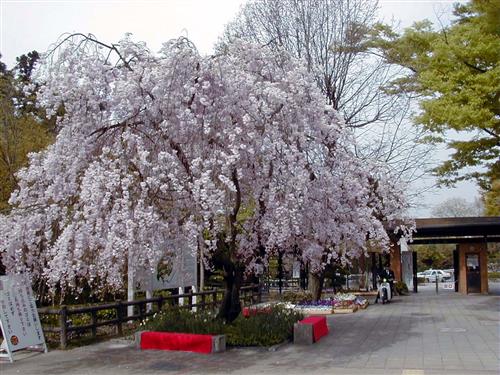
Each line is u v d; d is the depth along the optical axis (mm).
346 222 11758
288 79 10445
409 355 10031
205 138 9469
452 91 17234
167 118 9367
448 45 17281
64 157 9070
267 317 12023
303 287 25422
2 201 15258
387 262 30641
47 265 9781
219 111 9438
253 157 9719
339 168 11477
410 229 16141
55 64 9055
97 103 9352
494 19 17328
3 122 16609
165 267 14023
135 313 14836
